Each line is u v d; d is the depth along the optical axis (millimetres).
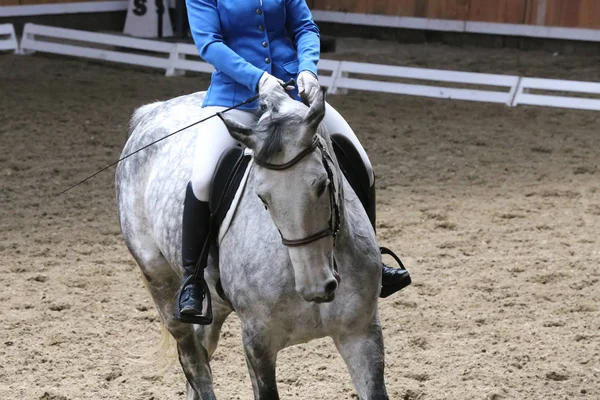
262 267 6383
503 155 17953
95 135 19328
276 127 5648
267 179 5668
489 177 16531
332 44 28047
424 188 15930
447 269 12211
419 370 9289
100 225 14266
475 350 9750
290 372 9336
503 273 12000
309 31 7098
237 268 6582
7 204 15188
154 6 29578
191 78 24984
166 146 7828
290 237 5715
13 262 12609
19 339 10156
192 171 7125
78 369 9445
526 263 12320
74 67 25766
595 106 21359
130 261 12766
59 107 21484
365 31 30484
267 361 6645
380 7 29828
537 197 15336
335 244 6234
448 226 13914
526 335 10102
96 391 8938
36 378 9211
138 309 11109
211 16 6887
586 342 9914
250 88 6559
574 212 14531
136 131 8414
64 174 16812
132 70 25797
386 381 9062
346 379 9148
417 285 11648
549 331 10219
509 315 10688
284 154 5598
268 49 6945
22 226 14156
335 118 7168
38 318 10742
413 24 29328
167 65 25328
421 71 22906
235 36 6957
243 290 6531
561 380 9047
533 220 14172
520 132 19672
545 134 19500
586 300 11062
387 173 16812
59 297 11422
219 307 7965
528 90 22250
